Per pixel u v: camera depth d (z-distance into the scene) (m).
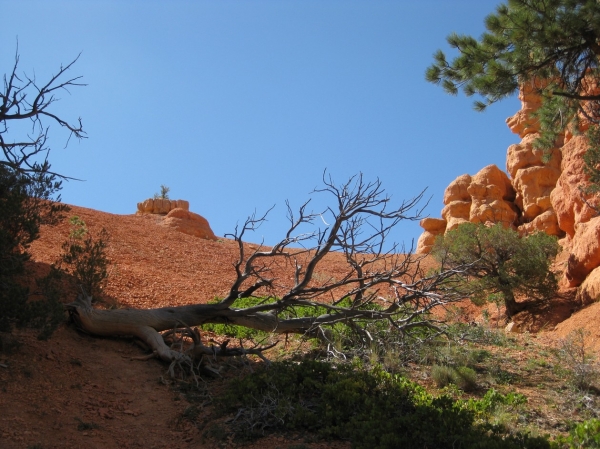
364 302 10.88
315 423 6.99
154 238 22.67
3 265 7.96
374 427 6.54
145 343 9.46
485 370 9.85
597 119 17.58
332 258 25.41
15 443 6.13
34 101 8.88
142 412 7.46
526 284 17.52
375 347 9.97
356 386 7.59
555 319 16.89
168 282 16.08
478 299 18.06
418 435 6.29
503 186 27.38
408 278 21.09
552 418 7.80
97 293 11.24
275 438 6.76
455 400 8.16
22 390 7.29
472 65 14.43
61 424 6.75
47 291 9.07
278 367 8.30
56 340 9.06
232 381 7.91
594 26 13.26
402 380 8.34
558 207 22.02
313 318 10.39
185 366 8.99
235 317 10.09
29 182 9.62
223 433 6.80
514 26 14.06
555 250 18.48
